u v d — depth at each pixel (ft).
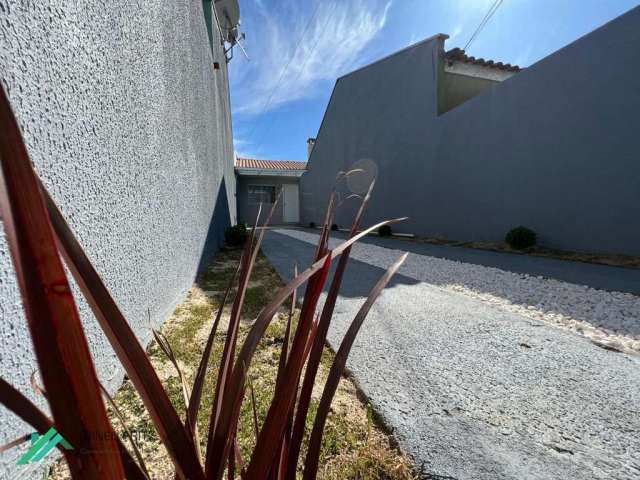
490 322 7.89
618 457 3.62
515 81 19.35
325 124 45.03
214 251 18.85
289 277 12.91
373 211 34.55
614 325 7.54
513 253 18.21
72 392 0.85
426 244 24.48
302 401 1.73
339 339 6.89
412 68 28.43
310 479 1.65
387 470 3.43
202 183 14.42
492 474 3.38
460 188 23.91
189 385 4.99
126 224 5.86
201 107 14.61
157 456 3.60
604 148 15.10
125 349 1.11
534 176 18.49
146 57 7.23
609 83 14.75
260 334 1.35
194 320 7.91
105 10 5.22
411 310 8.85
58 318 0.81
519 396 4.78
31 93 3.41
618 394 4.84
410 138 29.01
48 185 3.69
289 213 56.90
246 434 3.94
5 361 2.95
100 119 4.98
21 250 0.76
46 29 3.68
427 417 4.28
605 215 15.16
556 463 3.53
